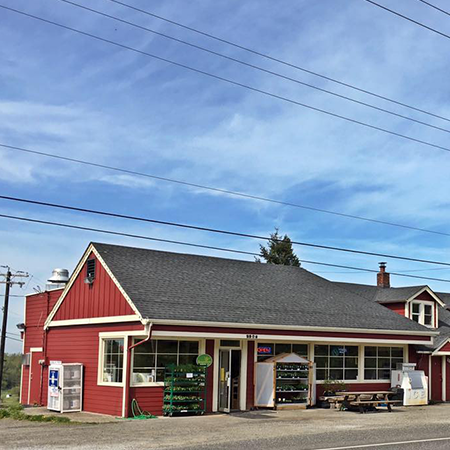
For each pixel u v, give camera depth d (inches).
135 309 815.7
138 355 839.1
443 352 1180.5
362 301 1186.0
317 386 1005.2
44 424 725.3
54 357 1015.6
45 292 1168.2
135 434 637.9
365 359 1083.3
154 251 1043.9
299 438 618.2
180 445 562.3
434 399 1189.7
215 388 888.3
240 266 1144.8
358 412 912.3
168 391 837.8
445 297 1536.7
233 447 552.1
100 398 875.4
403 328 1085.8
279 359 923.4
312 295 1117.7
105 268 914.7
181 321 816.9
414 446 569.9
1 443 567.5
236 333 874.1
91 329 924.6
